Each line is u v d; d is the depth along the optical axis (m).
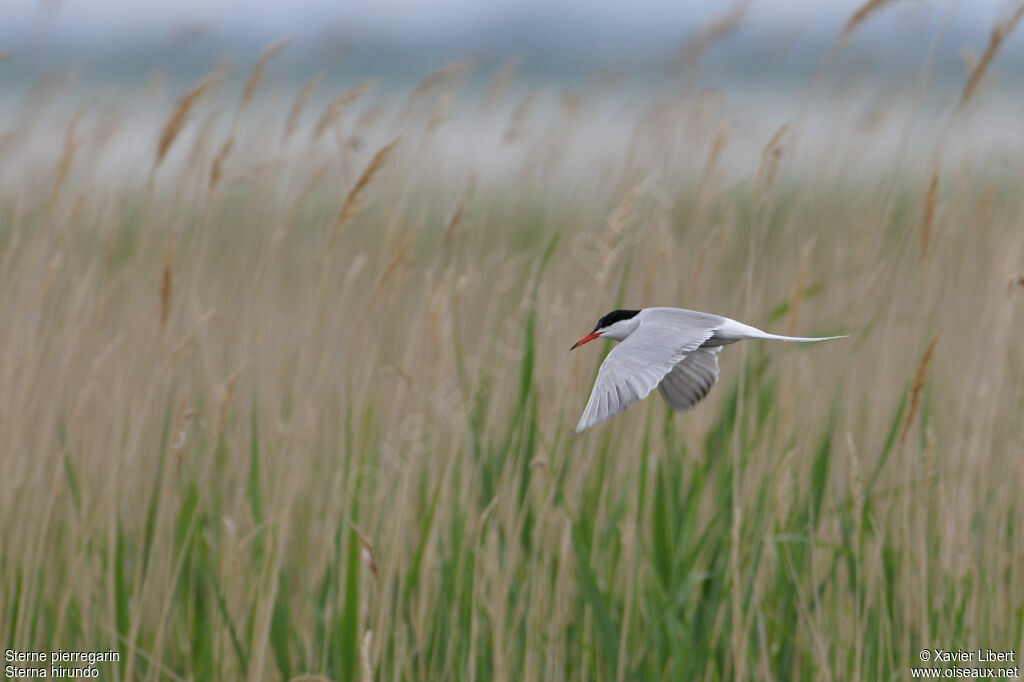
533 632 9.43
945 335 11.80
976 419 10.48
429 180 15.55
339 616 9.68
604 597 9.83
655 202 13.04
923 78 11.54
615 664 9.42
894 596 9.94
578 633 9.77
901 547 10.08
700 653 9.70
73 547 10.03
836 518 10.26
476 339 12.34
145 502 10.57
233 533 9.52
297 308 12.62
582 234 11.87
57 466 9.95
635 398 6.98
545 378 11.16
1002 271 11.35
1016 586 9.88
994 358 11.26
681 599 9.50
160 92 14.34
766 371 11.11
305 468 10.87
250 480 10.41
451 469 10.16
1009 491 10.39
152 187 11.70
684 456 10.61
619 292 10.78
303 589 10.01
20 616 9.52
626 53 16.58
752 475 10.22
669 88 15.48
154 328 11.32
